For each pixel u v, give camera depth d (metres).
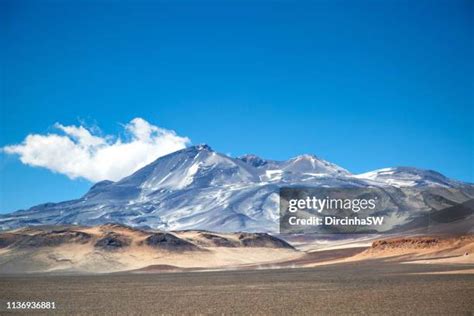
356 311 66.31
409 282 105.00
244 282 123.06
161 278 151.00
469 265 155.25
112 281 139.75
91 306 76.81
